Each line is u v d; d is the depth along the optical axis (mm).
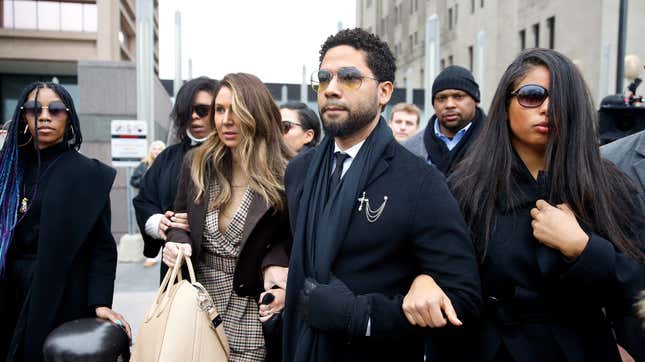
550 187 1860
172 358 2117
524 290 1786
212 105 2645
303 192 1988
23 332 2506
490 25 30562
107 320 2557
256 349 2424
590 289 1727
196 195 2527
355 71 1859
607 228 1778
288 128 4195
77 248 2619
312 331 1805
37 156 2740
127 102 10648
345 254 1812
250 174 2477
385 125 1961
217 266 2498
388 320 1683
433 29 9023
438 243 1749
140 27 9055
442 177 1869
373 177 1839
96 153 10586
